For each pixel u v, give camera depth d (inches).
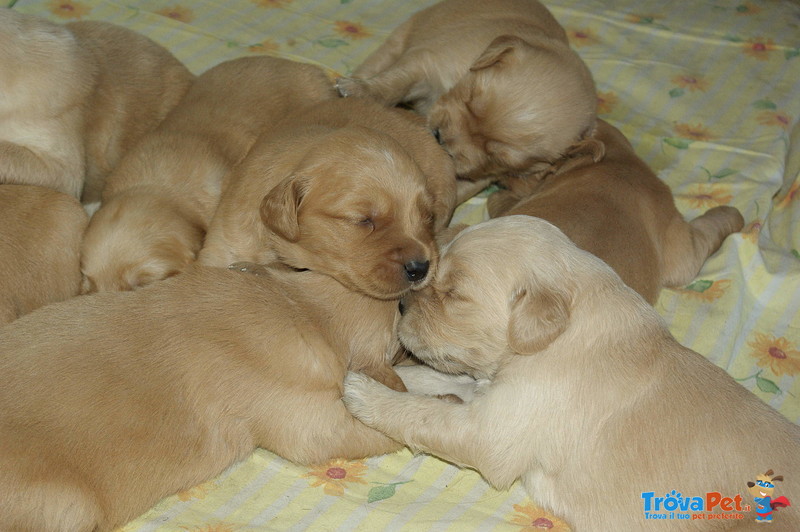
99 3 41.8
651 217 33.0
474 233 27.9
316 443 28.4
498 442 27.5
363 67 39.9
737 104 40.8
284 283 29.0
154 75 36.1
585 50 42.6
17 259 30.2
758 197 36.9
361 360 29.1
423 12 40.4
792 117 40.6
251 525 27.5
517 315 26.5
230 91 34.6
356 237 28.6
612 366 26.9
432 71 37.9
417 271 28.3
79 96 33.7
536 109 34.4
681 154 38.5
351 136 29.5
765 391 31.9
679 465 26.2
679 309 33.3
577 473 27.0
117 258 30.2
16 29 33.0
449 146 35.1
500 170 35.5
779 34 44.3
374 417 28.4
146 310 27.5
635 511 26.4
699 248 34.2
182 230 31.1
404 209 28.7
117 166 33.2
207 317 27.6
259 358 27.6
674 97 40.8
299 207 29.1
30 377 26.1
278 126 33.2
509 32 37.3
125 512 26.6
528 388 27.2
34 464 25.4
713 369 27.3
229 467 28.4
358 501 28.3
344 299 29.0
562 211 31.5
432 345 28.2
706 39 43.7
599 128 36.0
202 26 41.6
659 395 26.7
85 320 27.2
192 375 27.1
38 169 33.2
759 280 34.4
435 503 28.4
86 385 26.2
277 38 41.5
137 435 26.4
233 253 30.9
